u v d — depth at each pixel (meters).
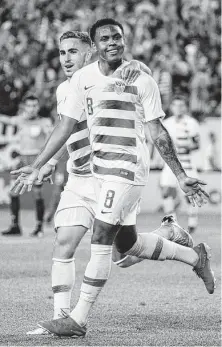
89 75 13.84
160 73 48.19
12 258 25.41
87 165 14.49
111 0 54.19
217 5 57.19
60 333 13.60
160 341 13.30
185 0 55.09
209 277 15.98
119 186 13.59
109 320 15.41
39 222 32.97
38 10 52.44
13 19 52.06
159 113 13.88
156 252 15.06
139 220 39.72
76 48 15.38
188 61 51.31
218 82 51.50
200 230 35.72
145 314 16.09
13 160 45.56
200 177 46.59
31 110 33.75
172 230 15.70
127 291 19.08
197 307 16.92
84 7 53.56
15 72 48.62
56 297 14.32
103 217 13.56
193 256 15.71
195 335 13.84
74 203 14.44
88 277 13.67
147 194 46.22
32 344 13.05
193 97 48.47
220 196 46.88
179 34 53.25
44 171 14.99
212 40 54.41
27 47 49.81
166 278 21.30
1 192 45.94
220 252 27.09
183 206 46.22
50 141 14.03
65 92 15.23
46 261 24.70
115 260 15.30
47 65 48.75
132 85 13.71
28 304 17.19
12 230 33.41
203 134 46.75
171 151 14.05
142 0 54.84
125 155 13.71
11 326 14.72
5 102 46.94
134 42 50.97
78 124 14.49
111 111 13.71
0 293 18.66
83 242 30.78
